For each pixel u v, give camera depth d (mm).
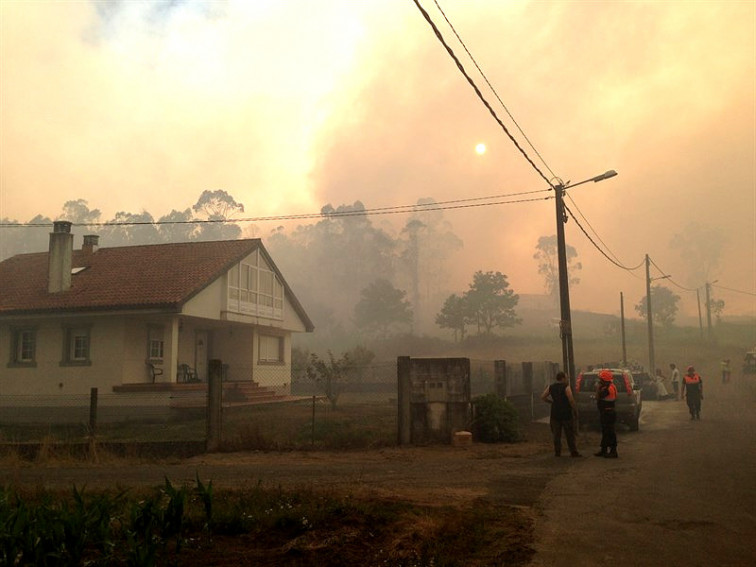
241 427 17328
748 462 14016
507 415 17375
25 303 25594
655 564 6613
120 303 24375
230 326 31250
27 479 11930
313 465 13406
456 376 16547
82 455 14891
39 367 25453
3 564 5477
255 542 7121
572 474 12273
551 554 6949
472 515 8570
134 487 10297
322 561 6449
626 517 8695
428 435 16516
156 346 26703
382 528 7605
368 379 41062
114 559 6168
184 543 6840
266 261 32281
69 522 5852
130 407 23938
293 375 35906
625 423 21281
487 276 77812
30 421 23891
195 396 24453
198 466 13438
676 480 11656
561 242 20078
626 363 44719
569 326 19938
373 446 15992
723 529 8055
